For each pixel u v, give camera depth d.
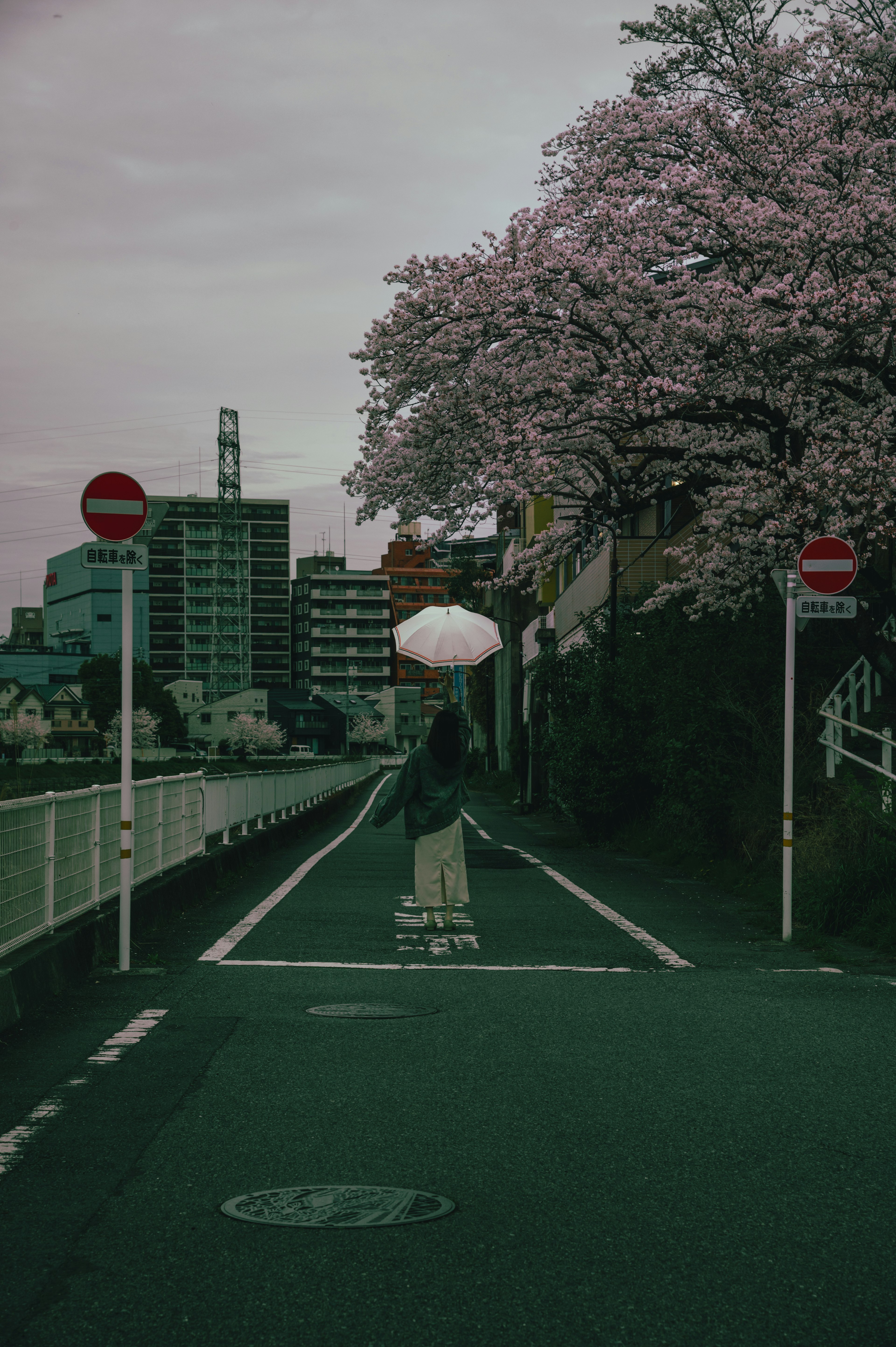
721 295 14.03
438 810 10.11
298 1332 2.98
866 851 11.11
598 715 20.92
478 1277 3.31
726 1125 4.71
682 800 16.14
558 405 14.64
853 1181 4.10
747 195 15.49
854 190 14.11
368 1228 3.64
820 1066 5.60
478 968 8.16
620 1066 5.57
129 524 8.23
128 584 8.24
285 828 21.23
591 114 16.23
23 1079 5.27
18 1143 4.41
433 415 14.73
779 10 15.66
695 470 15.95
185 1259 3.41
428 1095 5.06
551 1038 6.10
